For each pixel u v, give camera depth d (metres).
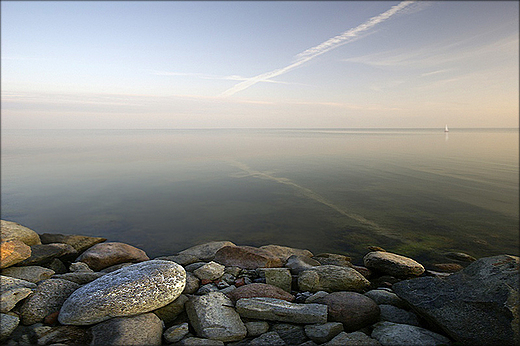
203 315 4.96
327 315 5.23
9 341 4.26
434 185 22.75
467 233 12.81
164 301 5.21
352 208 16.94
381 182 24.12
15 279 5.64
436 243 11.73
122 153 51.94
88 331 4.49
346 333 4.66
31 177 27.94
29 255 7.19
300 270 7.60
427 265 9.56
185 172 30.50
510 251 10.95
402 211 16.20
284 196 20.02
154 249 11.28
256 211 16.66
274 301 5.44
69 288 5.71
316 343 4.55
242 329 4.73
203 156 45.91
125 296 4.90
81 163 38.34
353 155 45.19
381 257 8.20
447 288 5.46
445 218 14.94
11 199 19.55
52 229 13.73
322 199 19.03
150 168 33.56
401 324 5.03
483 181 24.05
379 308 5.57
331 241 12.08
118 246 9.16
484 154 45.16
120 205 18.22
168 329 4.75
